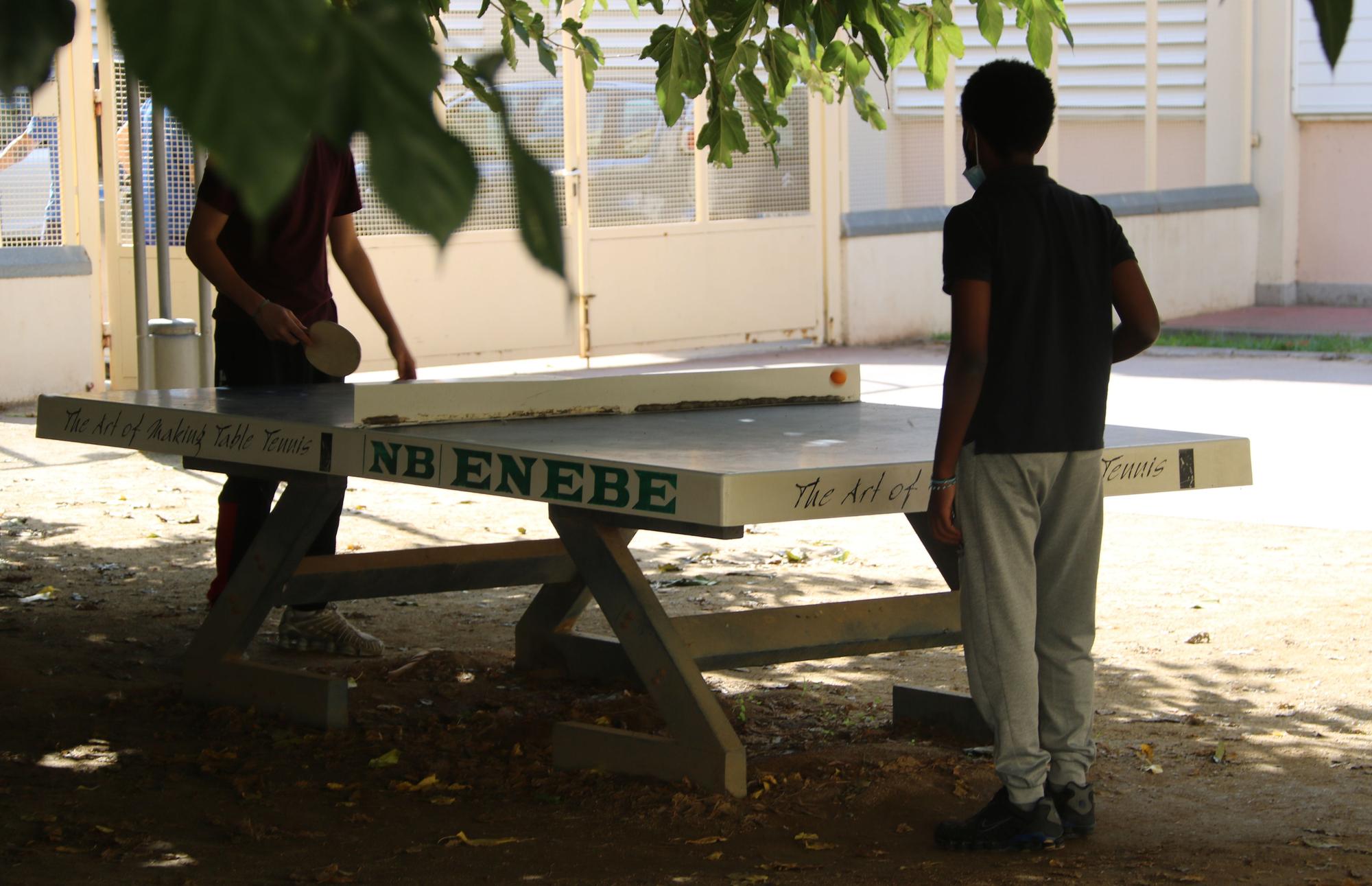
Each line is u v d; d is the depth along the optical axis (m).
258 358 7.44
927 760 6.07
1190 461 5.51
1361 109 26.27
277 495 12.03
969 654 5.02
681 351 21.41
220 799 5.63
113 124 14.23
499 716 6.68
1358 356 21.03
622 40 19.98
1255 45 26.88
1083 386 4.82
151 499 12.11
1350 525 11.33
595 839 5.20
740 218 21.56
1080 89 25.67
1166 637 8.35
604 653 7.27
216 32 0.88
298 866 4.91
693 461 5.00
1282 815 5.57
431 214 0.93
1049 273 4.74
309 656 7.69
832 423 6.29
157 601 8.89
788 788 5.71
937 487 4.79
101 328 17.22
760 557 10.42
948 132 23.45
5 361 16.50
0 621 8.26
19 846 5.05
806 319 22.44
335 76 0.91
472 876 4.81
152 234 16.95
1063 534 5.02
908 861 4.97
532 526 11.48
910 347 22.84
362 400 5.80
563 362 20.52
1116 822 5.46
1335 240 27.19
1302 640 8.27
